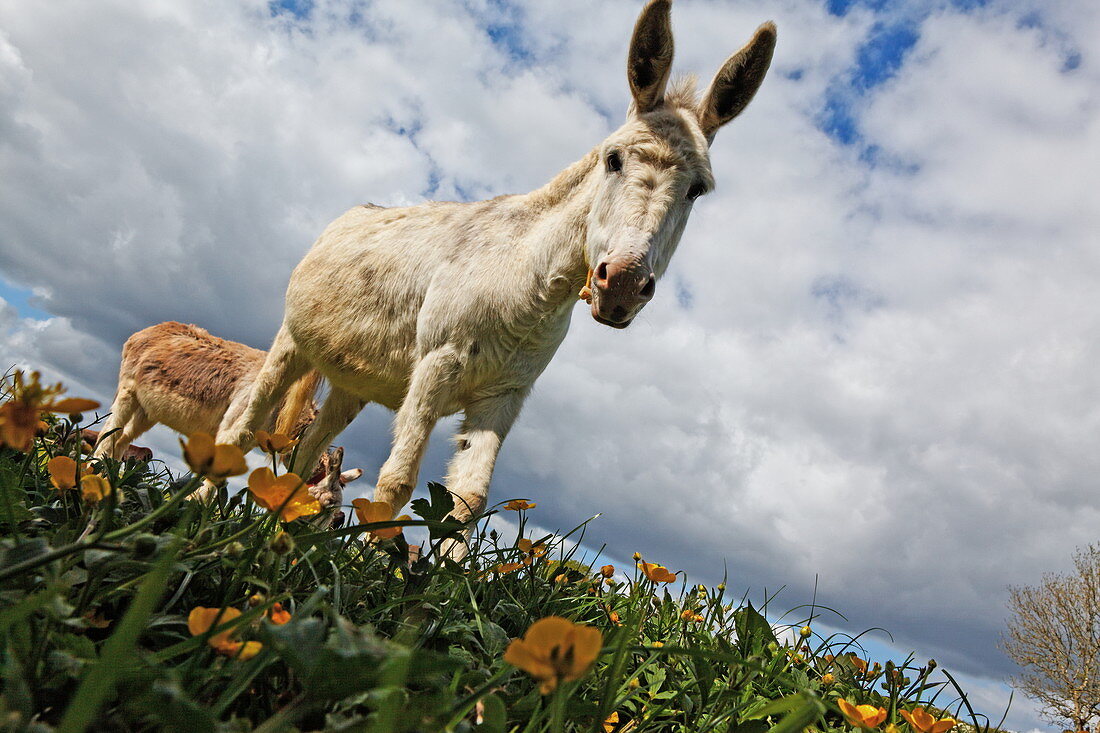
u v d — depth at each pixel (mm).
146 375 7820
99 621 1129
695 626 2445
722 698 1625
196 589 1318
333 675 681
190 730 655
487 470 3791
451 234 4223
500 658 1455
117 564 1038
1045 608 17141
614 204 3455
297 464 5152
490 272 3869
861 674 2199
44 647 878
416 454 3705
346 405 5270
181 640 1146
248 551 1282
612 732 1517
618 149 3564
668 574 1735
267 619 927
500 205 4254
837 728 1910
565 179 4000
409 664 650
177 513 1556
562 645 616
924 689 2021
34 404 705
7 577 767
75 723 502
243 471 828
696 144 3598
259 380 5133
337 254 4766
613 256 3252
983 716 1729
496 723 851
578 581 2486
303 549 1463
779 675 1919
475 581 1869
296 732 736
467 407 4004
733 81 3912
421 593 1580
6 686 655
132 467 2084
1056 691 13805
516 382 4016
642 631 2113
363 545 1854
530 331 3893
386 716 590
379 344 4391
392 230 4602
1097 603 16062
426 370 3801
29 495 1701
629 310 3281
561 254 3766
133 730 796
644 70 3779
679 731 1623
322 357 4766
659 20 3666
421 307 4109
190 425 7746
